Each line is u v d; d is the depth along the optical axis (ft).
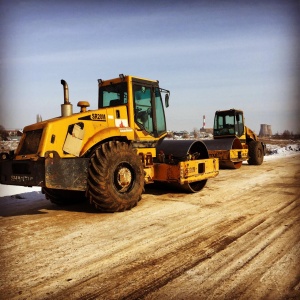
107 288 8.25
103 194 16.14
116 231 13.33
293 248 10.87
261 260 9.88
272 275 8.80
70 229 13.76
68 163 15.57
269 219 14.83
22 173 15.79
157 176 21.43
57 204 19.13
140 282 8.54
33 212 17.39
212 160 24.45
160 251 10.84
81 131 16.87
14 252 10.96
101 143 18.19
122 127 18.93
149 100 21.43
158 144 22.08
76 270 9.40
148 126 21.16
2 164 16.69
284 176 31.58
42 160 14.89
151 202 19.54
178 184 22.17
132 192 17.66
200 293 7.89
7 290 8.21
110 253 10.74
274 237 12.11
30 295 7.93
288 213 15.97
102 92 21.49
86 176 16.31
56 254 10.73
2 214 16.93
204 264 9.65
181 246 11.30
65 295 7.91
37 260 10.22
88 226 14.23
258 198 20.13
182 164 20.57
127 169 17.72
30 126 16.81
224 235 12.47
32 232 13.37
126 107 19.63
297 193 21.84
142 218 15.55
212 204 18.58
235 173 34.63
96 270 9.38
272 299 7.54
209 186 25.66
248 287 8.14
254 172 35.42
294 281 8.44
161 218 15.43
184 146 22.40
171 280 8.63
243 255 10.32
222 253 10.54
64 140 16.20
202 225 13.98
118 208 16.84
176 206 18.17
